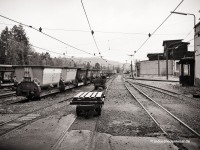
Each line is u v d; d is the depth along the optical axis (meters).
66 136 6.52
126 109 11.33
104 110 11.09
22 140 6.23
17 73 16.78
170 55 62.00
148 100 14.85
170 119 8.81
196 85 25.23
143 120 8.68
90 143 5.86
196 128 7.34
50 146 5.72
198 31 24.14
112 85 31.94
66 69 22.89
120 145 5.75
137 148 5.53
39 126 7.80
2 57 57.16
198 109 11.12
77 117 9.41
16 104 13.62
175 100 14.58
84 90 24.62
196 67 25.23
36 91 15.66
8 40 57.62
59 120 8.76
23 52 62.72
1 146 5.74
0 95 17.72
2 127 7.77
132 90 23.08
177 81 36.47
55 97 17.67
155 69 63.31
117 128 7.50
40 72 16.48
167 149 5.44
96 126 7.73
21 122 8.51
